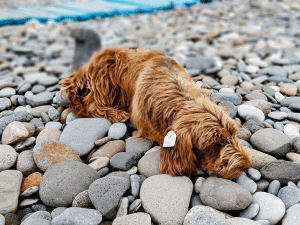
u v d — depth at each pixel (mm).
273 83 1588
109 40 2352
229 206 894
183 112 954
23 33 2559
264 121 1274
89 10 3254
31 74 1710
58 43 2328
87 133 1188
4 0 3674
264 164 1045
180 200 917
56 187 958
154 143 1184
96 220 885
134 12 3293
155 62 1146
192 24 2848
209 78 1609
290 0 3809
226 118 931
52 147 1101
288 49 2119
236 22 2898
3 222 874
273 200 910
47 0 3703
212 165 940
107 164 1087
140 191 960
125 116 1274
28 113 1323
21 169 1064
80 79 1297
